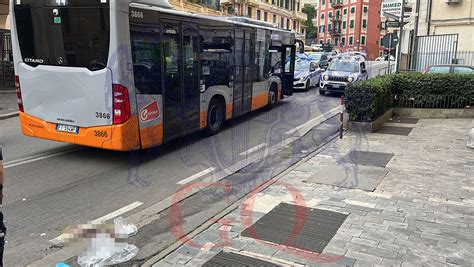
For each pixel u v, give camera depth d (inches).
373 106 431.8
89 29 301.7
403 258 168.4
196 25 383.2
